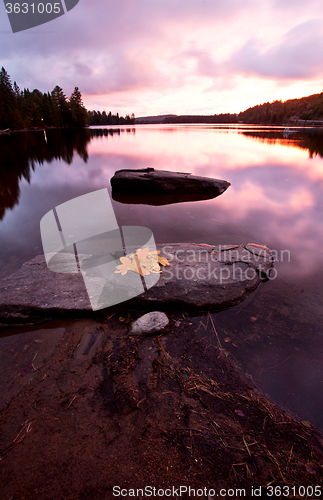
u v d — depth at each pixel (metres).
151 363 1.83
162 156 12.72
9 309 2.23
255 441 1.35
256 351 1.98
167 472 1.21
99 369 1.77
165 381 1.69
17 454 1.29
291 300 2.54
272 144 17.67
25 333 2.12
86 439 1.35
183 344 2.01
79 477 1.20
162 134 30.88
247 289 2.60
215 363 1.85
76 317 2.26
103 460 1.26
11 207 5.34
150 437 1.36
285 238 3.87
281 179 7.75
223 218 4.75
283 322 2.27
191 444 1.33
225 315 2.36
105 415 1.47
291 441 1.37
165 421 1.44
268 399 1.62
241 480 1.19
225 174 8.60
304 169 9.09
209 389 1.65
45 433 1.38
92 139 24.95
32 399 1.57
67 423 1.43
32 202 5.70
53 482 1.18
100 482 1.18
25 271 2.77
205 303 2.38
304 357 1.93
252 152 13.83
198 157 12.27
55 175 8.50
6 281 2.58
